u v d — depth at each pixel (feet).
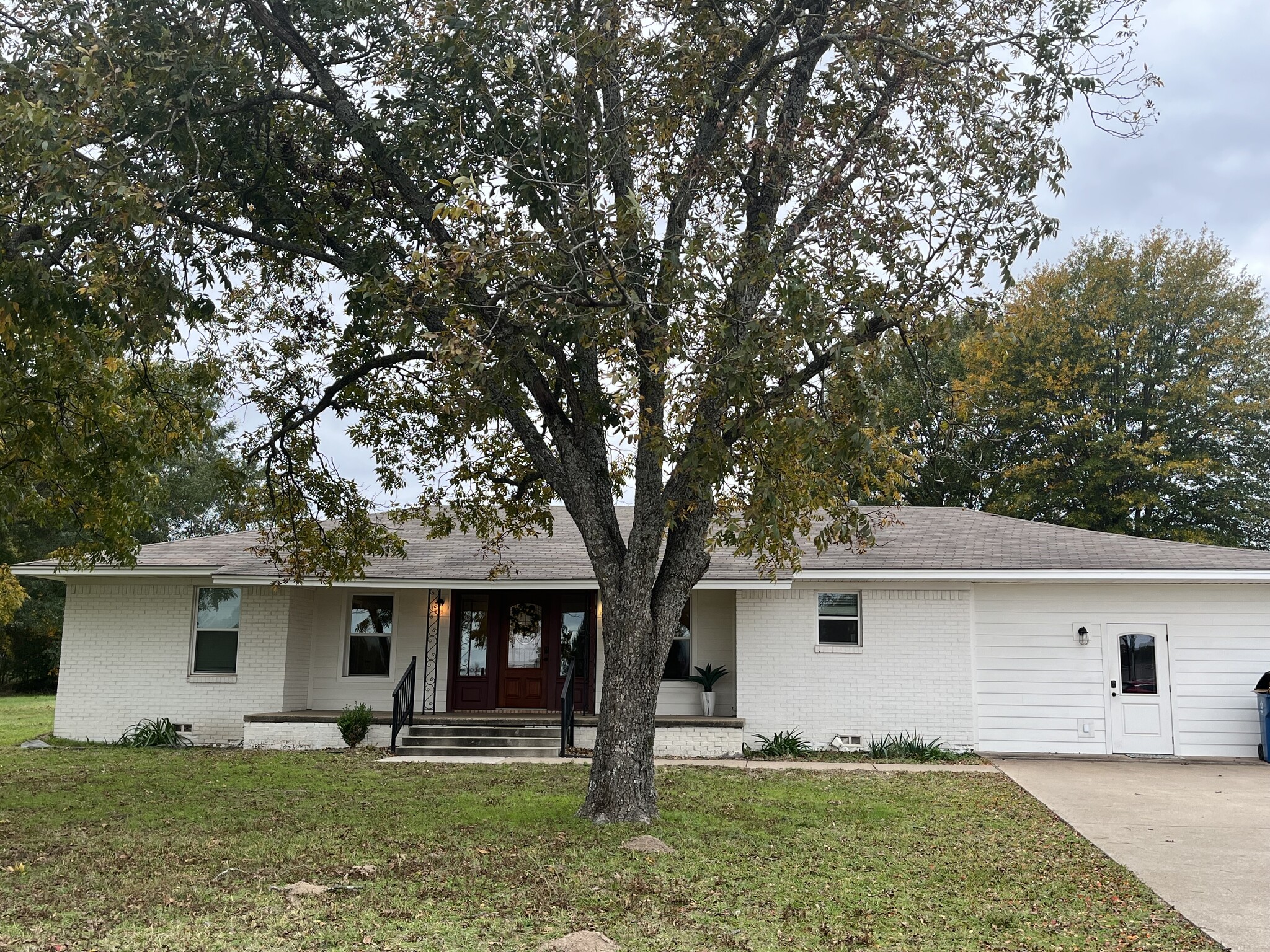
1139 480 113.60
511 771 49.03
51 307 32.09
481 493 47.83
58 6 34.58
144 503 51.67
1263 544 115.75
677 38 35.55
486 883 26.00
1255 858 30.40
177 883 25.93
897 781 47.16
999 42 34.63
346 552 51.31
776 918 23.41
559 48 34.37
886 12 35.22
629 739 34.96
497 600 66.85
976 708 60.39
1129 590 60.39
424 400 46.44
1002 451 120.06
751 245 33.40
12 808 37.73
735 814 36.68
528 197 36.24
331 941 21.01
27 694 131.23
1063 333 116.88
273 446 47.11
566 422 37.42
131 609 63.62
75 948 20.33
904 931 22.68
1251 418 113.91
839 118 37.35
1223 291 115.96
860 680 60.39
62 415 42.39
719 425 33.09
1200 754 58.59
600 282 32.55
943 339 33.27
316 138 42.04
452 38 34.04
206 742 61.77
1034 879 27.58
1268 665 58.70
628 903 24.29
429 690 65.26
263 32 39.11
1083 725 59.67
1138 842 32.83
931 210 34.91
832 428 29.35
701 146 36.91
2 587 68.69
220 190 40.40
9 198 31.65
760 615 61.52
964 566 59.82
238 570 60.08
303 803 38.91
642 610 35.17
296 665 63.72
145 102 34.04
